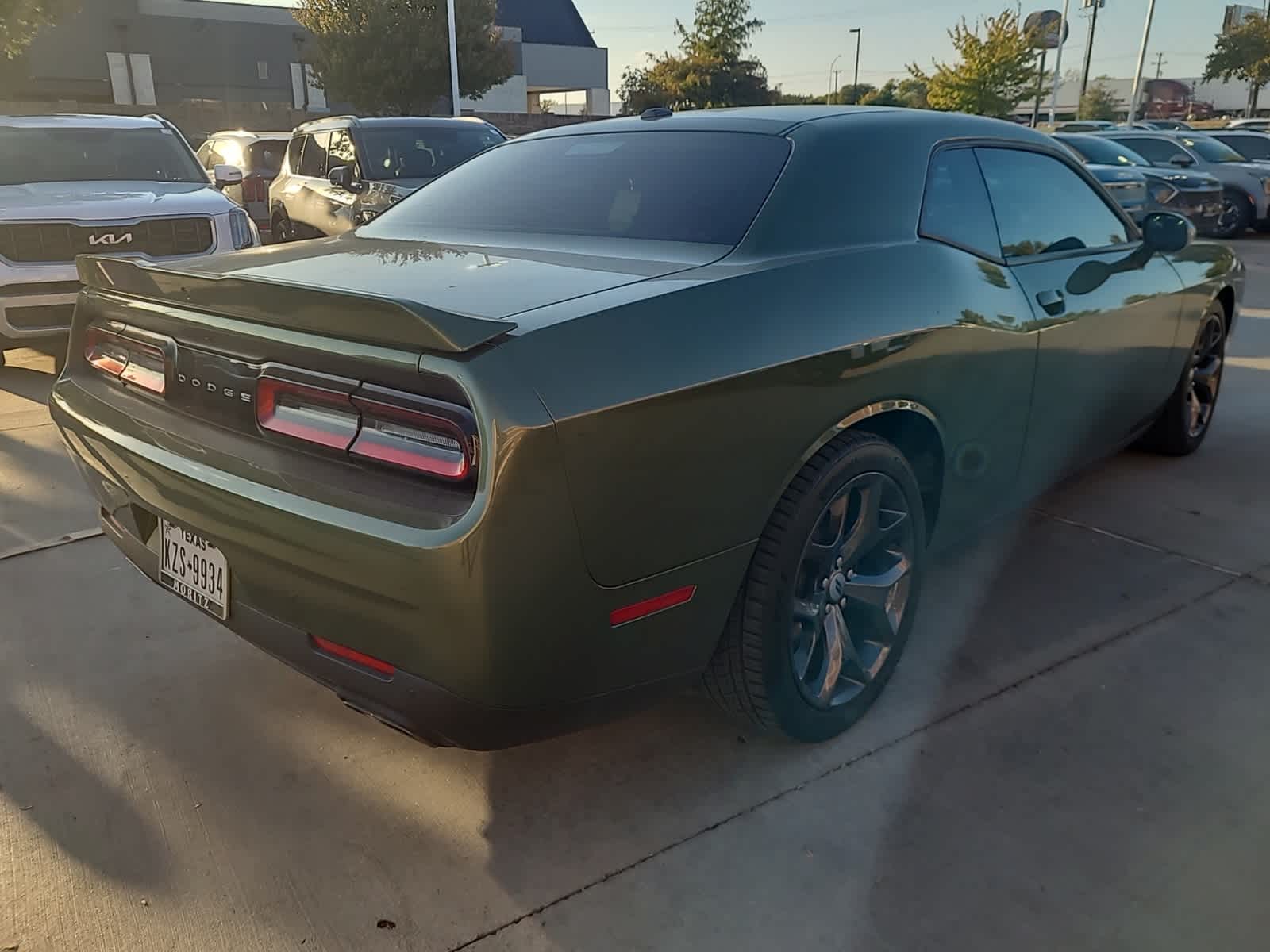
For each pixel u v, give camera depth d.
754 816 2.21
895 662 2.58
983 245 2.77
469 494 1.64
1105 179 11.31
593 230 2.44
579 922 1.92
